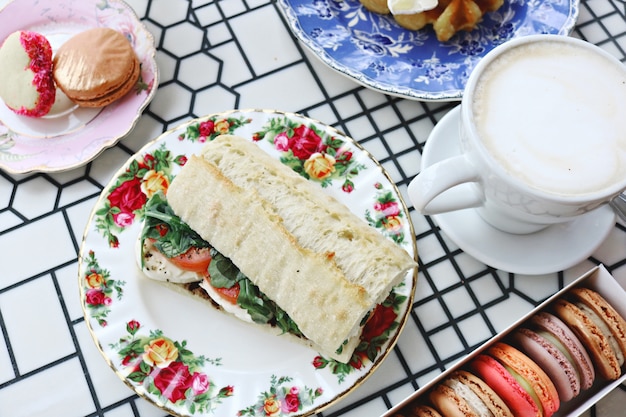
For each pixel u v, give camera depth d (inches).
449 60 21.6
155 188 19.9
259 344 18.6
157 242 19.1
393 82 20.9
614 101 17.2
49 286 19.9
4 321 19.5
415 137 21.4
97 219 19.5
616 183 16.4
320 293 17.5
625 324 17.2
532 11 21.9
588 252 19.1
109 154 21.3
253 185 18.8
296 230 18.3
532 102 17.2
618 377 17.1
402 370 18.8
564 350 17.2
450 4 21.3
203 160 19.0
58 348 19.2
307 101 21.9
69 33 22.9
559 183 16.4
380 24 22.1
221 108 21.9
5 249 20.2
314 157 20.1
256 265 18.1
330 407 18.4
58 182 21.0
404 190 20.8
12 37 21.4
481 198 18.1
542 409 16.7
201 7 23.3
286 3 21.8
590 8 23.1
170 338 18.6
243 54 22.6
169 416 18.5
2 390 18.8
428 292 19.6
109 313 18.6
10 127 21.4
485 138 16.8
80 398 18.7
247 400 17.8
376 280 17.7
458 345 19.0
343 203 19.7
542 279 19.6
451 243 20.1
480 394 16.5
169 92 22.1
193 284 19.3
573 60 17.6
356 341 17.9
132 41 22.3
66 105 21.7
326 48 21.4
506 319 19.3
